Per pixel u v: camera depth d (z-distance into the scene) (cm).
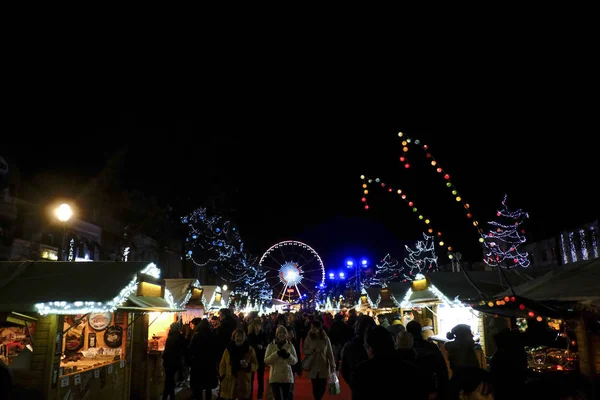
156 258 3278
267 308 5781
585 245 2950
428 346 656
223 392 895
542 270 1348
